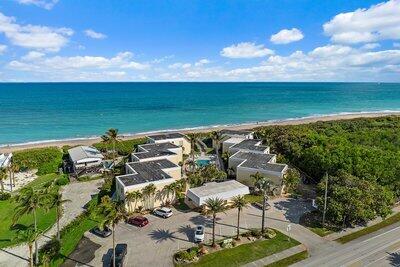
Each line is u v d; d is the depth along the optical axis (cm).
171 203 7275
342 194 6266
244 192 7219
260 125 17825
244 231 6047
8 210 7219
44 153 10562
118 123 18725
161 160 8594
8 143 13762
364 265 4969
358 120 16750
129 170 7988
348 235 5953
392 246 5544
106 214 5041
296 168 9488
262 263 5044
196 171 8719
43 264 4950
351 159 8000
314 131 12988
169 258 5178
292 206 7231
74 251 5400
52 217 6756
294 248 5478
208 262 5062
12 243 5759
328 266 4956
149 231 6069
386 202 6431
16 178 9406
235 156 9244
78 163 9331
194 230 6109
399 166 7538
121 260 4925
